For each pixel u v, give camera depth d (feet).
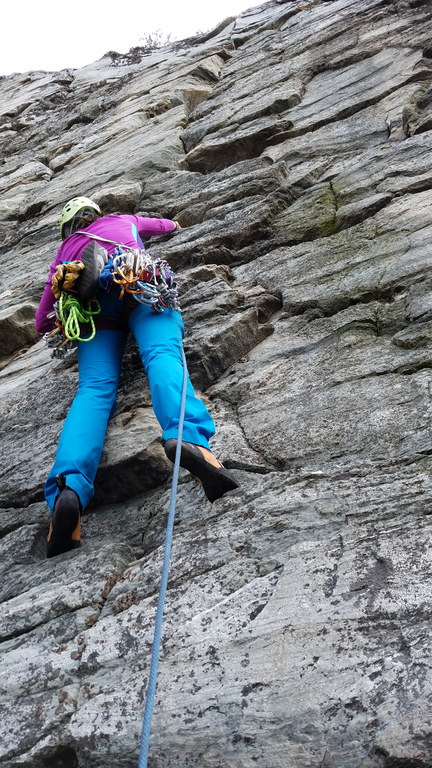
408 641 8.13
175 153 27.81
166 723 8.40
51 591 10.57
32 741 8.87
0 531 12.80
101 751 8.50
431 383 12.39
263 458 12.34
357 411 12.49
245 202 20.98
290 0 44.34
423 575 8.71
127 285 12.57
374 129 23.07
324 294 15.93
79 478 11.19
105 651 9.46
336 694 7.98
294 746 7.80
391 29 30.12
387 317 14.52
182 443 10.64
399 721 7.54
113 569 10.66
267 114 27.55
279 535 10.11
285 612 8.97
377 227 17.57
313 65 30.07
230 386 14.38
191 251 19.34
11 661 9.81
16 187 32.53
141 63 46.01
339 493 10.41
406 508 9.80
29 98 47.50
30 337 20.45
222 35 43.19
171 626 9.37
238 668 8.61
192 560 10.21
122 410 13.85
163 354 12.06
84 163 32.09
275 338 15.43
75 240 14.15
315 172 21.71
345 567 9.21
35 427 15.11
